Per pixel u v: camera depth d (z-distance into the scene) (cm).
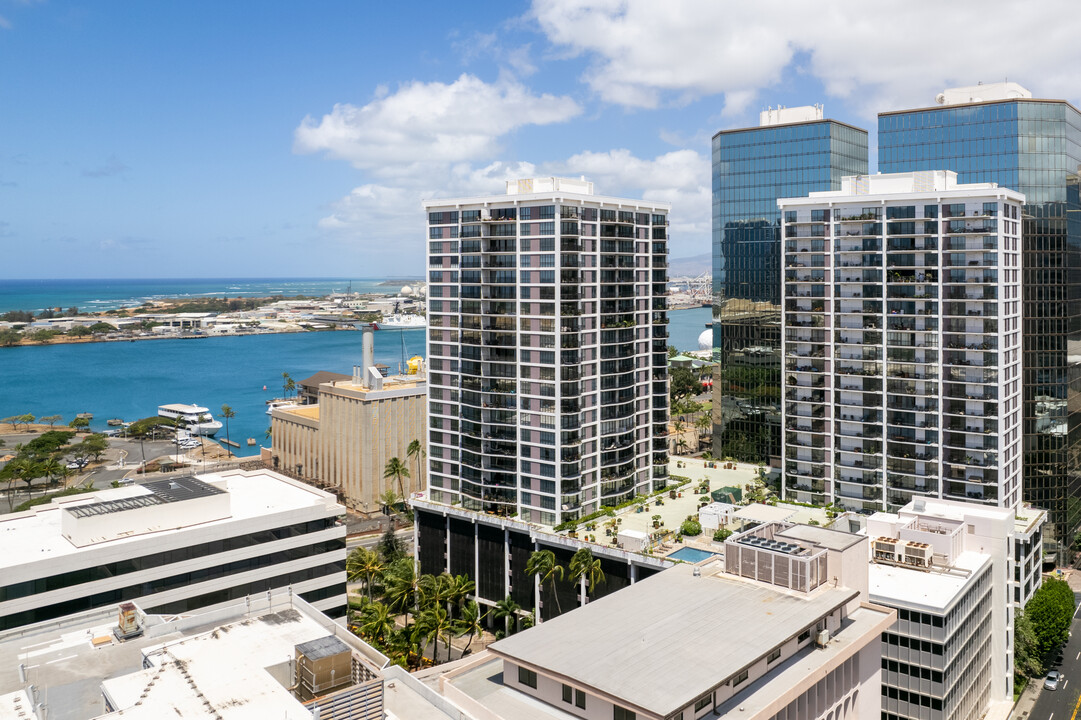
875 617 8656
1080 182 17725
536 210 15675
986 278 14975
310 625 7881
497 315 16312
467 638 14975
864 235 16275
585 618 7781
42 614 9988
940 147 18075
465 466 16800
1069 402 16938
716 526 14512
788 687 7112
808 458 17388
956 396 15350
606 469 16712
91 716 7081
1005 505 15338
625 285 17250
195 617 9019
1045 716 11881
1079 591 15888
